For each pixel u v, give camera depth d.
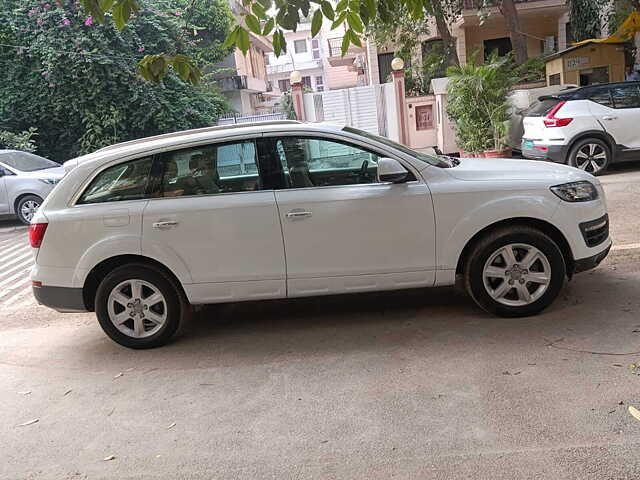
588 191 4.79
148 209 4.73
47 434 3.72
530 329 4.56
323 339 4.83
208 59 24.42
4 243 10.85
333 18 3.86
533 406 3.46
